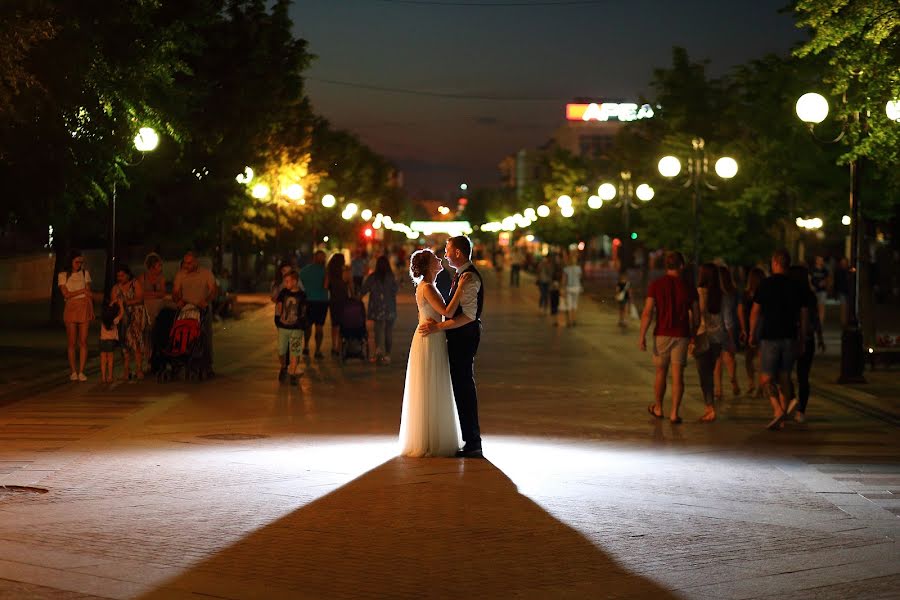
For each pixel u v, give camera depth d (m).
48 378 19.16
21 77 16.17
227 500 9.89
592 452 12.84
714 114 35.66
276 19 41.94
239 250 50.62
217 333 30.72
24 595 6.98
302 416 15.51
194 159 32.53
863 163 20.66
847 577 7.68
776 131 27.58
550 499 10.09
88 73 18.58
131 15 20.12
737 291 18.41
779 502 10.15
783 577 7.66
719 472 11.66
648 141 43.25
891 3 16.09
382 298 22.77
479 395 18.22
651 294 15.67
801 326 14.96
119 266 19.39
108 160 20.14
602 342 28.92
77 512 9.36
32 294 46.62
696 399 18.03
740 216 30.89
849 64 17.22
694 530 8.98
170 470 11.32
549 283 42.22
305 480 10.84
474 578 7.52
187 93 23.14
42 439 13.27
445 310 12.27
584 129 139.00
